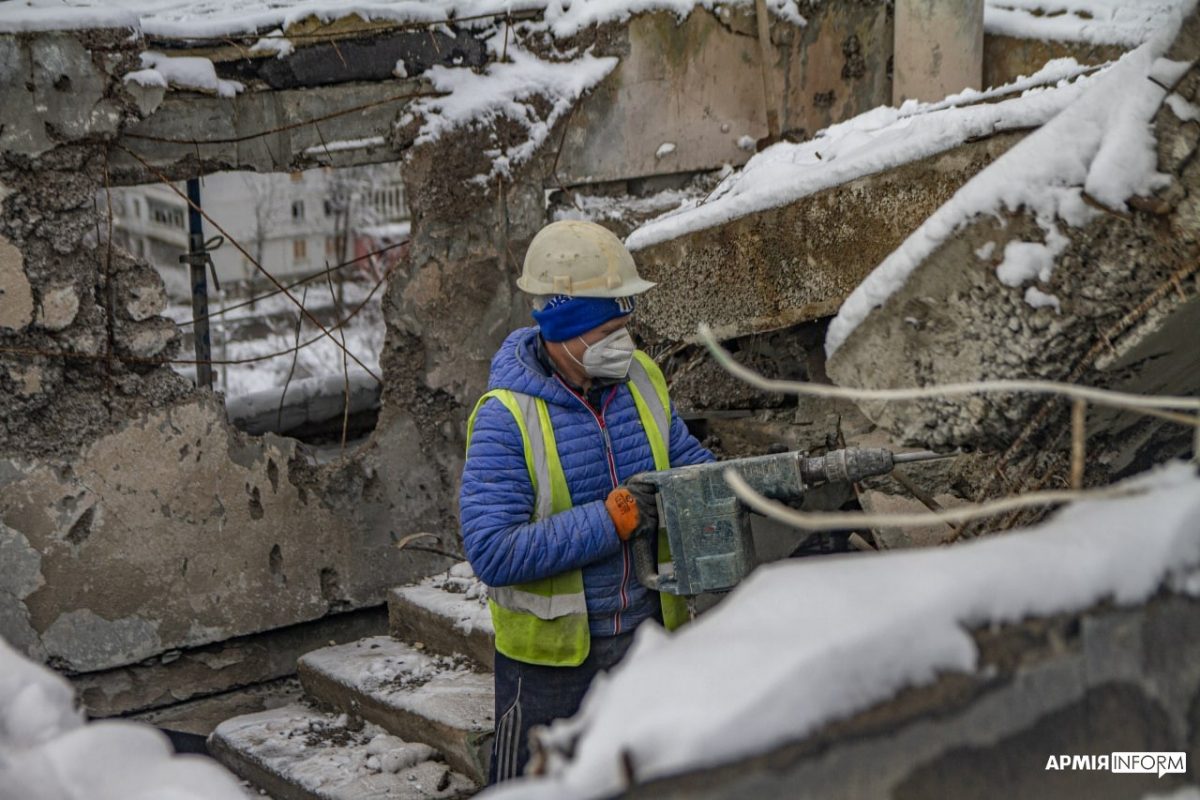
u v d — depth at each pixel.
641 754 1.25
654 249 4.20
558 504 2.85
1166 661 1.44
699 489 2.76
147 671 4.43
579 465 2.86
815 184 3.66
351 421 6.03
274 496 4.54
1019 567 1.40
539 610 2.86
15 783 1.60
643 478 2.83
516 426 2.84
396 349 4.74
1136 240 2.28
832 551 3.74
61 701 1.87
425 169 4.62
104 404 4.20
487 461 2.82
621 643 2.92
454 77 4.64
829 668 1.29
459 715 3.80
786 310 3.85
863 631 1.32
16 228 3.96
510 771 2.98
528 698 2.96
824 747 1.28
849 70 5.32
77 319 4.10
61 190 4.02
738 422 4.43
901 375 2.63
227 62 4.27
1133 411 2.71
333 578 4.69
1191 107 2.19
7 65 3.86
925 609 1.34
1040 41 4.95
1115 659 1.41
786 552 3.71
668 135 5.04
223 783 1.73
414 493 4.83
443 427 4.86
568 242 2.83
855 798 1.30
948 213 2.48
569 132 4.84
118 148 4.13
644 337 4.41
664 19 4.92
